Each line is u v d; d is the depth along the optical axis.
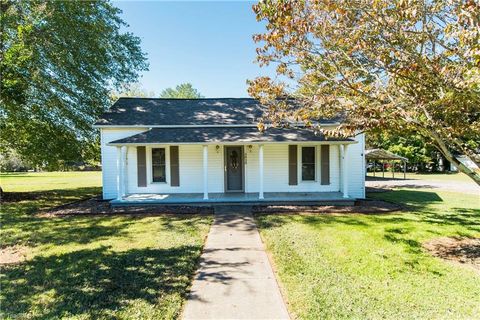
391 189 16.83
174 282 4.14
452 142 5.23
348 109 5.25
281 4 4.76
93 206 10.61
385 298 3.62
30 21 12.10
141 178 12.07
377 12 4.48
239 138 10.66
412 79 4.63
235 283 4.12
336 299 3.60
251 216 8.66
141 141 10.45
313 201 10.28
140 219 8.48
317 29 5.30
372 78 5.67
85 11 13.24
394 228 7.10
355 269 4.57
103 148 11.99
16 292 3.89
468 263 4.80
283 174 12.16
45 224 8.00
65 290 3.93
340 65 5.60
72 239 6.44
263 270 4.60
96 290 3.92
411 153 35.53
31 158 14.66
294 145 12.06
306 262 4.86
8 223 8.16
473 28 2.95
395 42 4.67
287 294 3.75
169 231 7.04
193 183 12.18
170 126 12.09
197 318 3.21
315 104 5.71
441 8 4.05
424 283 4.07
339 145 12.02
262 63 6.26
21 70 12.12
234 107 14.20
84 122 14.41
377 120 4.74
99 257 5.21
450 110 4.81
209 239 6.38
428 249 5.52
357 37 4.97
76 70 13.42
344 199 10.30
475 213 9.12
